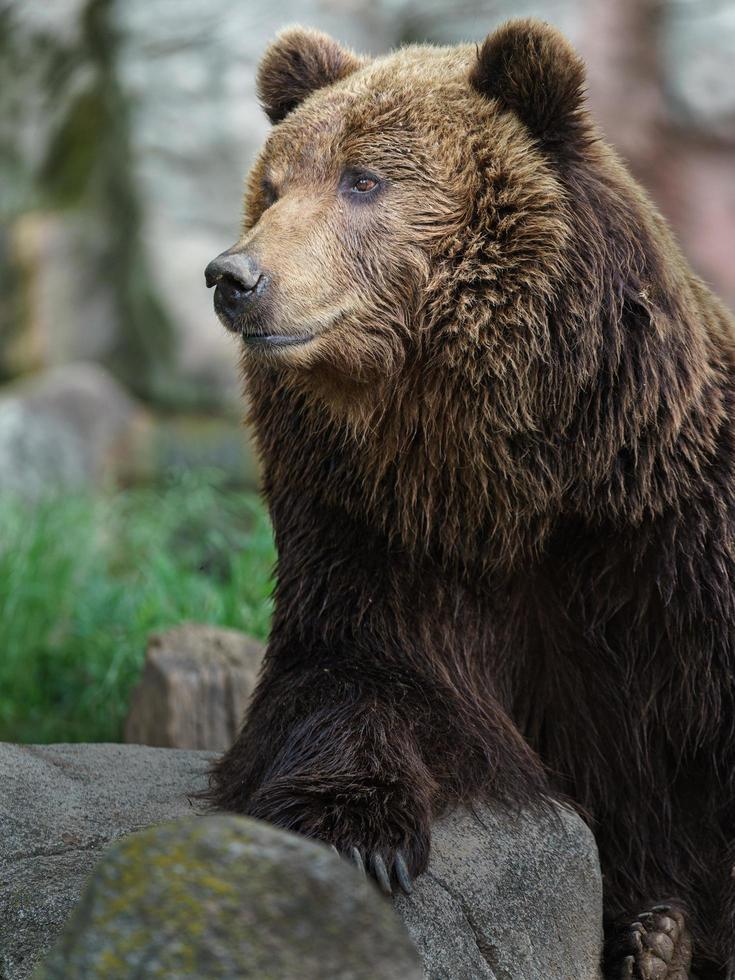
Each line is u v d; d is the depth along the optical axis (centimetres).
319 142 859
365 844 718
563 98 824
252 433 932
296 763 779
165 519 2048
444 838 776
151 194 2695
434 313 812
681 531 834
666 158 2719
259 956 477
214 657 1328
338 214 835
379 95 858
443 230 821
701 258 2739
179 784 901
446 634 851
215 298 829
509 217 806
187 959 478
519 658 884
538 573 863
